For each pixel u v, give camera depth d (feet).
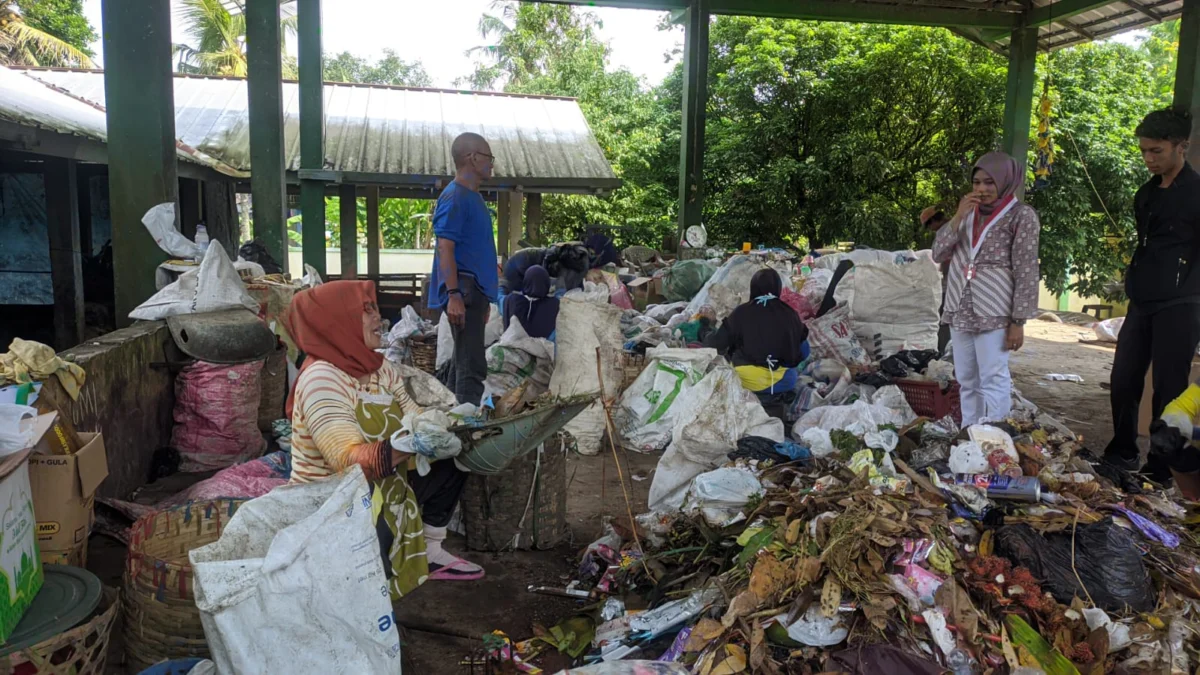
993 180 15.10
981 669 8.42
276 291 20.74
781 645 8.83
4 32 64.85
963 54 58.85
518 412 10.37
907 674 8.24
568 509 15.08
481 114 50.72
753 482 12.10
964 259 15.67
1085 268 58.70
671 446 14.46
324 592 7.36
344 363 9.61
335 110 47.98
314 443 9.38
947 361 21.12
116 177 18.24
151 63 17.94
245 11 28.60
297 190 47.32
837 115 59.88
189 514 10.12
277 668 7.23
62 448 10.02
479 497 12.91
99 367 13.88
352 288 9.59
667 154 71.82
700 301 25.13
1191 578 9.91
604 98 80.23
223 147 41.01
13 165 31.86
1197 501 12.17
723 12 37.55
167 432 17.35
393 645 7.83
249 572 7.13
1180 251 15.43
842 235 58.13
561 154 46.01
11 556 7.34
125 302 18.63
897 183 61.00
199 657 8.53
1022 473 11.90
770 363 17.95
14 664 6.95
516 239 47.32
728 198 61.16
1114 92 60.70
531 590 11.84
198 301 17.62
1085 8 34.78
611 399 18.67
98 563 11.92
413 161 41.39
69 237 29.53
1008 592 9.21
